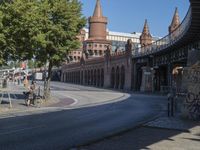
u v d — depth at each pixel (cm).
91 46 14788
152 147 1315
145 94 6812
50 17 4069
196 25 3484
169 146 1348
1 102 3628
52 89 8319
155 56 8144
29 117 2408
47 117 2422
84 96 5656
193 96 2377
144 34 13050
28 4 3078
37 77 12119
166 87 7194
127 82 9700
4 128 1789
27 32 3150
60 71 16812
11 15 3019
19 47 3200
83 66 13688
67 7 4116
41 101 3972
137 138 1540
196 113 2348
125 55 9869
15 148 1241
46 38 3956
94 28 15100
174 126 1973
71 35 4197
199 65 2403
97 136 1573
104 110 3125
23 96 4825
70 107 3462
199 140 1518
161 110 3212
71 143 1374
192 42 5381
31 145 1312
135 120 2323
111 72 11038
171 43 6134
